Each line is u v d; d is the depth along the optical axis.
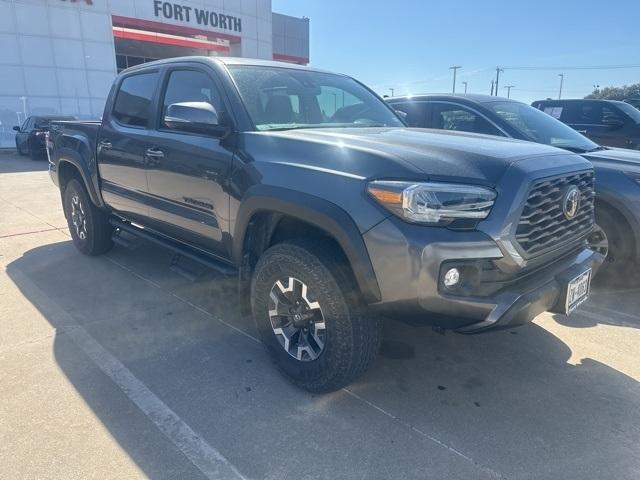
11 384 2.76
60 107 20.66
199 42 26.22
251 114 3.08
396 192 2.20
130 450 2.25
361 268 2.30
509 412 2.60
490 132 5.21
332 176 2.43
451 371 3.00
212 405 2.61
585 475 2.15
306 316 2.65
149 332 3.45
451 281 2.20
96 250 5.07
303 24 38.12
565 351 3.28
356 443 2.33
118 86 4.48
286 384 2.83
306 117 3.43
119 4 21.77
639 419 2.55
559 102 8.66
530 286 2.38
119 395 2.68
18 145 17.94
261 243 3.03
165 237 4.02
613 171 4.14
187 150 3.34
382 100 4.25
